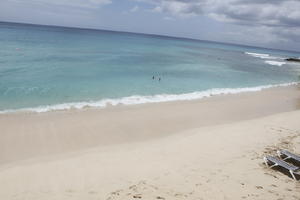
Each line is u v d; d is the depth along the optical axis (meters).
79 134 10.93
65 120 12.44
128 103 16.44
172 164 8.34
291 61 79.06
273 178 7.74
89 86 19.86
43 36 69.69
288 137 11.34
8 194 6.41
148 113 14.57
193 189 6.89
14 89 17.06
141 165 8.23
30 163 8.24
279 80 34.16
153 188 6.87
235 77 32.88
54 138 10.35
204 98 19.56
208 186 7.07
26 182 7.02
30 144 9.69
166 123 13.13
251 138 11.09
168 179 7.36
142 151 9.45
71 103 15.41
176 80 26.05
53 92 17.30
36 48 40.44
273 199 6.67
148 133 11.62
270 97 21.89
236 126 12.93
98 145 9.99
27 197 6.31
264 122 13.77
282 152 9.07
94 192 6.61
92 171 7.75
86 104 15.43
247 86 27.06
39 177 7.32
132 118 13.50
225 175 7.71
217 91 22.69
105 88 19.78
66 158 8.70
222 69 39.53
